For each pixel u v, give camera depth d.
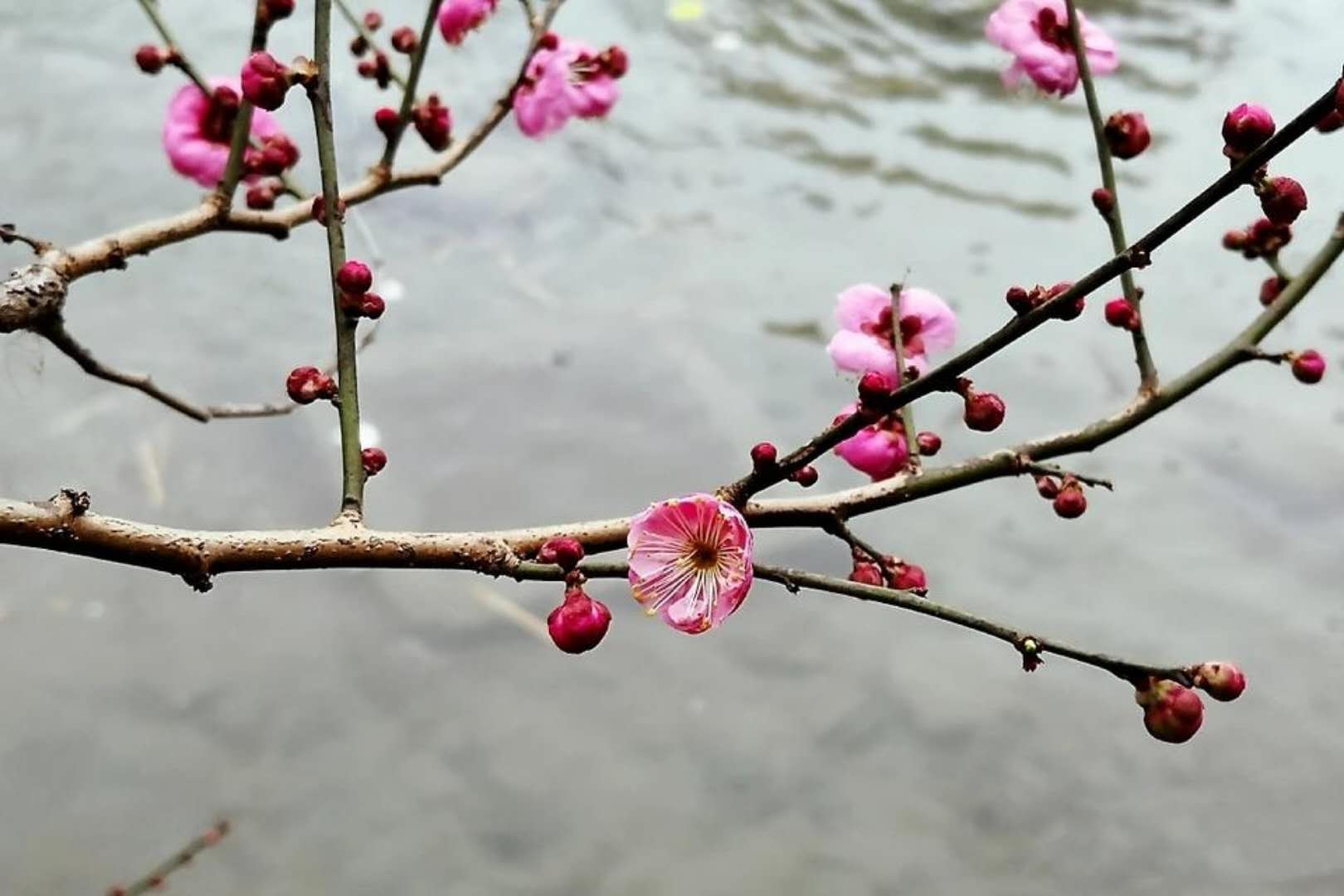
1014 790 1.14
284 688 1.19
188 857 0.96
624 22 2.13
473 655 1.22
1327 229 1.72
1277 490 1.39
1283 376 1.53
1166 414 1.48
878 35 2.17
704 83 2.02
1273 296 0.72
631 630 1.25
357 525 0.60
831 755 1.16
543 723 1.17
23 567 1.26
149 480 1.31
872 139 1.93
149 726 1.15
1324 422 1.46
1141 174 1.86
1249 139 0.59
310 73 0.63
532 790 1.12
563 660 1.22
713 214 1.75
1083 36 0.71
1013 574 1.30
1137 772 1.16
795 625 1.26
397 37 0.76
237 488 1.32
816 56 2.11
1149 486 1.40
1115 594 1.29
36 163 1.66
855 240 1.73
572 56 0.76
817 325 1.58
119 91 1.80
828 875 1.08
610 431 1.42
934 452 0.67
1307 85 2.05
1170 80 2.06
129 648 1.21
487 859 1.08
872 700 1.21
